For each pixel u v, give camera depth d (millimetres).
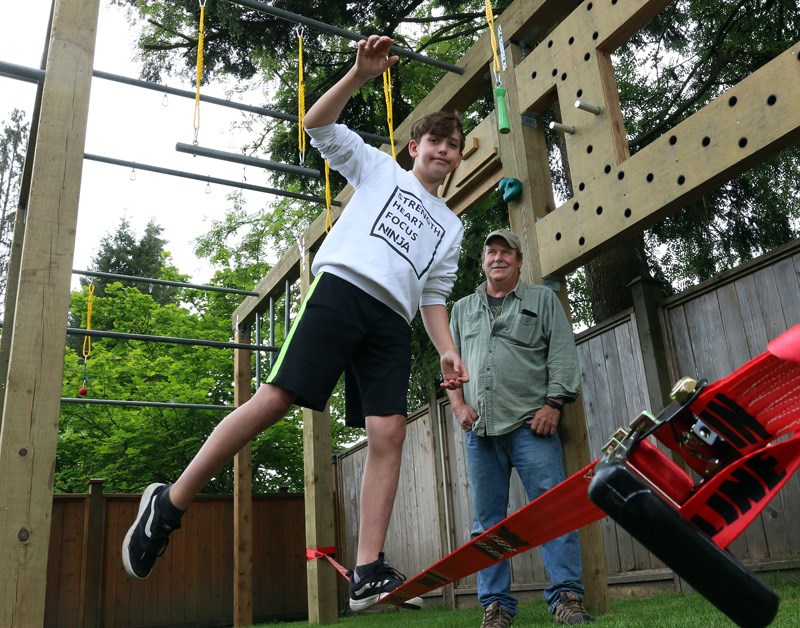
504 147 3215
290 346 1565
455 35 7035
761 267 3455
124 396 9484
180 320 10500
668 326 3928
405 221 1730
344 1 5918
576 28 2871
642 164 2506
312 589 4715
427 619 4008
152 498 1544
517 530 871
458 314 2967
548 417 2566
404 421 1653
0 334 3354
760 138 2102
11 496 1954
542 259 2936
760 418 549
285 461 9484
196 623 6934
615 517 511
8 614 1882
